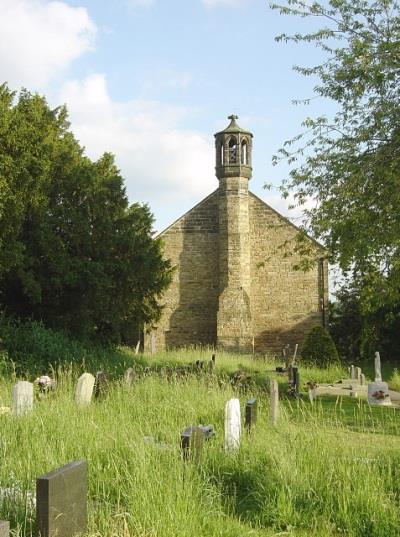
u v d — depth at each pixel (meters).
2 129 18.41
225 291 32.72
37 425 9.16
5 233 18.45
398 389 22.17
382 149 14.09
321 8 14.83
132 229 23.08
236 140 33.34
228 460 8.53
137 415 11.51
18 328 19.20
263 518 7.14
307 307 33.16
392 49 13.57
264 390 16.47
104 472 7.66
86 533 5.90
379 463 8.39
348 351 35.03
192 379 14.71
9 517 6.03
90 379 12.34
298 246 16.84
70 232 21.09
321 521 7.10
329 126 15.10
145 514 6.26
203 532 6.36
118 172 25.27
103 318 22.20
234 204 33.00
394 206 13.34
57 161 22.12
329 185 14.97
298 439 9.06
